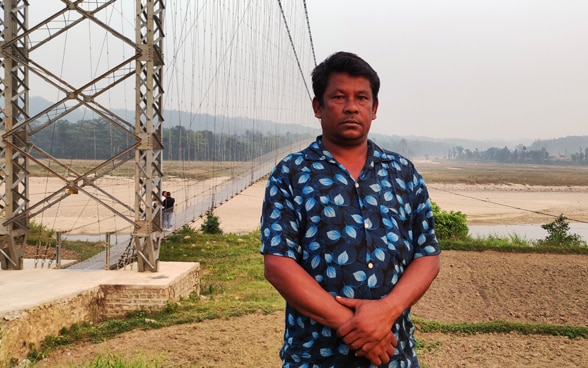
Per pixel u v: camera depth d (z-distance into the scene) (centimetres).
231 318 845
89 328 809
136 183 982
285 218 222
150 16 947
